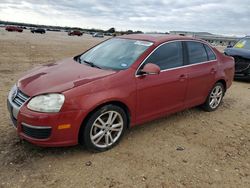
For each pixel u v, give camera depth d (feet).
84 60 16.35
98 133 13.09
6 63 37.63
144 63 14.52
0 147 13.14
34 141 11.89
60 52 61.98
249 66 32.86
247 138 16.28
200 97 18.57
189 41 17.61
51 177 11.23
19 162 12.07
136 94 13.94
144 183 11.23
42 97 11.83
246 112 21.16
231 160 13.53
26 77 13.99
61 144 12.12
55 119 11.65
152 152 13.70
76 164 12.23
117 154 13.29
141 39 16.38
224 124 18.20
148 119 15.21
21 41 93.25
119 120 13.78
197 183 11.48
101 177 11.43
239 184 11.66
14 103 12.70
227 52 35.06
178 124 17.54
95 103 12.32
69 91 11.96
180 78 16.20
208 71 18.40
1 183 10.66
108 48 16.75
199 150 14.29
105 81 12.93
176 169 12.37
